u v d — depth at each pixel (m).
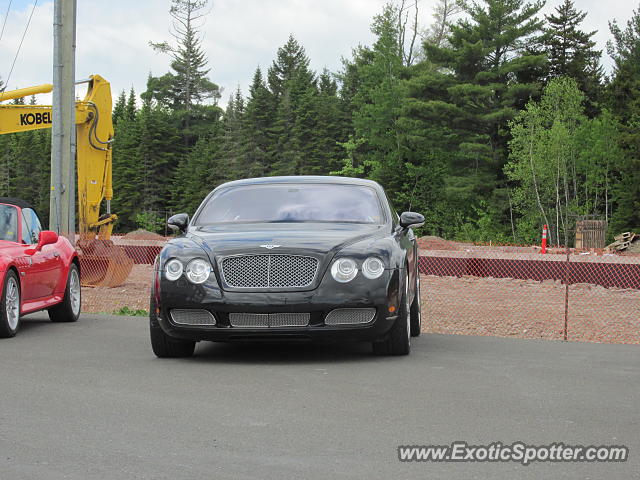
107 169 19.84
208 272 7.66
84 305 14.70
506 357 8.26
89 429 5.04
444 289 18.92
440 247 33.12
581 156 64.25
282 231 8.09
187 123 129.12
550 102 64.44
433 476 4.10
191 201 110.62
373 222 8.68
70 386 6.50
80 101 19.55
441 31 77.25
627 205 63.88
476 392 6.32
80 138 19.64
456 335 10.29
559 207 62.50
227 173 107.12
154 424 5.18
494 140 69.88
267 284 7.61
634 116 64.38
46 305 10.71
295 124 104.19
